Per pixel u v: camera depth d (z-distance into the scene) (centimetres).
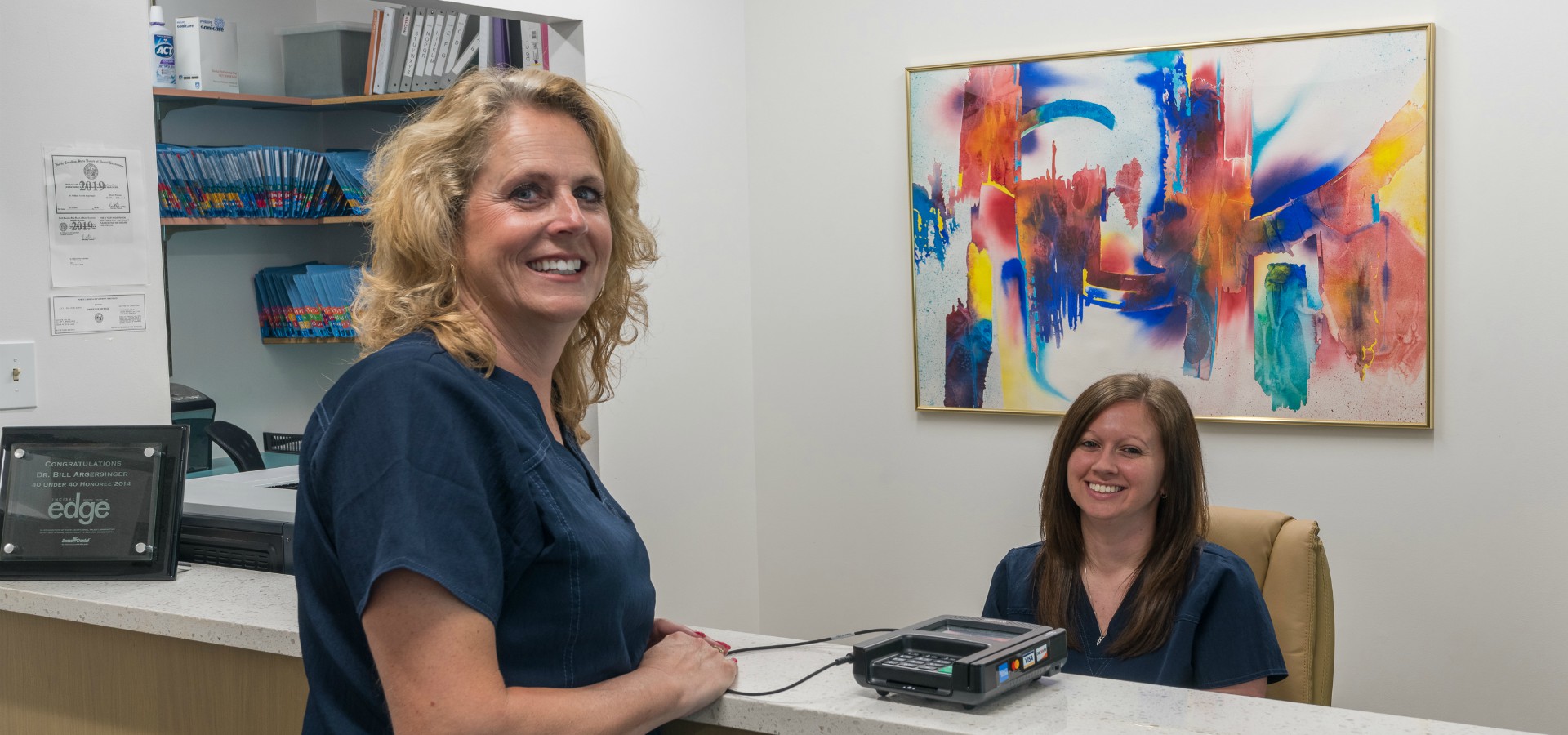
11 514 173
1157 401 190
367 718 108
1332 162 303
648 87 349
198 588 166
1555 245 283
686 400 367
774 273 388
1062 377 342
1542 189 283
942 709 112
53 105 200
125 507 173
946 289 355
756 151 387
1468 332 294
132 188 212
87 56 204
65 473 175
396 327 108
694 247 368
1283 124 308
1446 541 299
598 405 336
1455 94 291
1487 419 293
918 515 368
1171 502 189
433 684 92
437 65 366
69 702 167
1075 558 197
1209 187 318
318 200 383
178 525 172
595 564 106
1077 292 337
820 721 112
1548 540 288
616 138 122
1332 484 311
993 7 345
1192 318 323
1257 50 309
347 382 103
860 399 375
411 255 108
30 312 198
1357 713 110
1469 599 297
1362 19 298
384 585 93
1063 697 115
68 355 203
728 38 380
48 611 164
